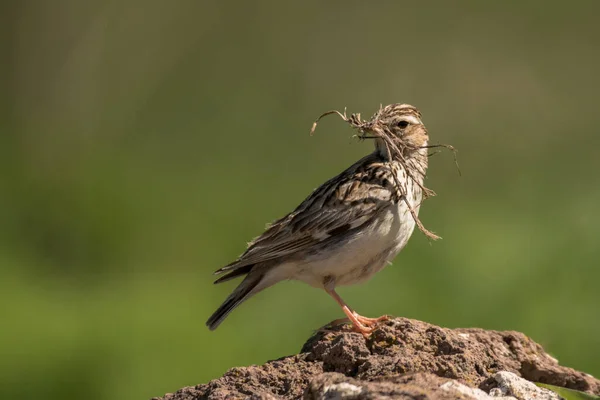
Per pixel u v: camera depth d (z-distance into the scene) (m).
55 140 20.81
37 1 22.22
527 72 22.08
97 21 22.20
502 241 14.57
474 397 5.29
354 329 7.48
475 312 13.35
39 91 21.91
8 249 16.22
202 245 16.67
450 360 6.19
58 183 18.06
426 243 14.29
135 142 20.14
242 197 18.00
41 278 15.69
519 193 17.30
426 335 6.50
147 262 16.34
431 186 18.05
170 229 16.95
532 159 19.41
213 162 19.33
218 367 12.99
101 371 12.96
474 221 15.56
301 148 19.80
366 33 22.83
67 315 14.02
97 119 21.16
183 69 21.75
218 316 8.03
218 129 20.44
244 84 21.55
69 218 17.12
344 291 13.63
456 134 20.62
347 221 7.81
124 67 21.89
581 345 12.80
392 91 21.98
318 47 22.53
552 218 15.45
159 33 22.17
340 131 20.17
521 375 6.79
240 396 6.11
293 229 7.89
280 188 18.34
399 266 13.93
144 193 17.75
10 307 14.17
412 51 22.62
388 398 5.14
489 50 22.73
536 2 23.12
